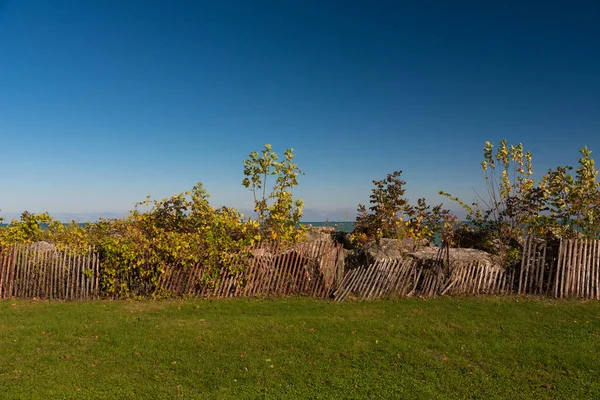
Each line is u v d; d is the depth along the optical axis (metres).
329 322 10.07
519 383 6.88
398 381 6.96
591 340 8.77
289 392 6.62
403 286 13.11
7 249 13.38
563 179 15.46
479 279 13.24
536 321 10.21
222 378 7.10
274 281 13.37
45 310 11.46
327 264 13.36
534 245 13.22
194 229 16.08
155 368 7.48
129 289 13.16
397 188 17.66
